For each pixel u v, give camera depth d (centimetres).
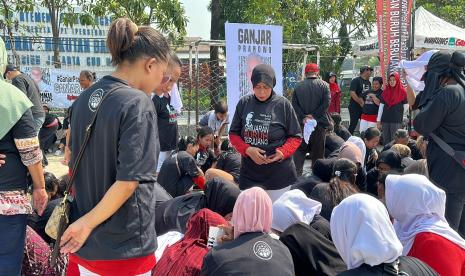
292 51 1134
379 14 998
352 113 1173
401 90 988
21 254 310
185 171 539
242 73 714
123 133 195
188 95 1060
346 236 231
